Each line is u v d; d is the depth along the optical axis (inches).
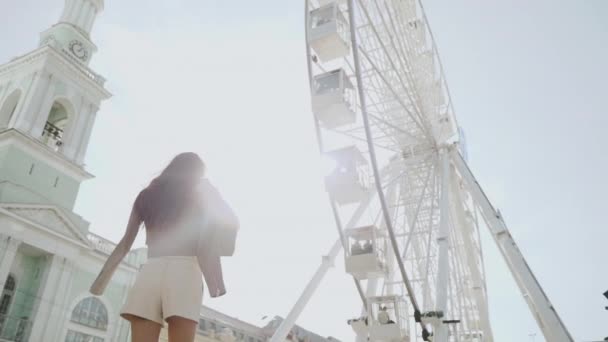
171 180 103.3
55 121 1734.7
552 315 732.0
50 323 1328.7
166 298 90.2
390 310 773.9
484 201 891.4
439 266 771.4
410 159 965.8
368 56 735.1
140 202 102.9
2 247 1266.0
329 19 743.1
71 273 1425.9
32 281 1376.7
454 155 967.0
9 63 1657.2
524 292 802.8
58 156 1526.8
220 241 96.9
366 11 720.3
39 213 1380.4
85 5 1849.2
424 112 920.9
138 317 90.7
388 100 884.6
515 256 806.5
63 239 1417.3
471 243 988.6
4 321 1269.7
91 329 1433.3
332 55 765.9
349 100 755.4
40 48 1600.6
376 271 744.3
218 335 1662.2
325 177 774.5
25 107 1514.5
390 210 936.3
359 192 761.6
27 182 1439.5
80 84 1704.0
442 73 1079.6
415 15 984.9
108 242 1609.3
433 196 911.0
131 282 1581.0
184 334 88.0
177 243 95.3
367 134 697.0
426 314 700.0
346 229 782.5
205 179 106.3
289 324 815.1
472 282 992.9
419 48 970.1
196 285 93.6
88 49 1792.6
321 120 761.0
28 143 1453.0
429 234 839.1
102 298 1482.5
